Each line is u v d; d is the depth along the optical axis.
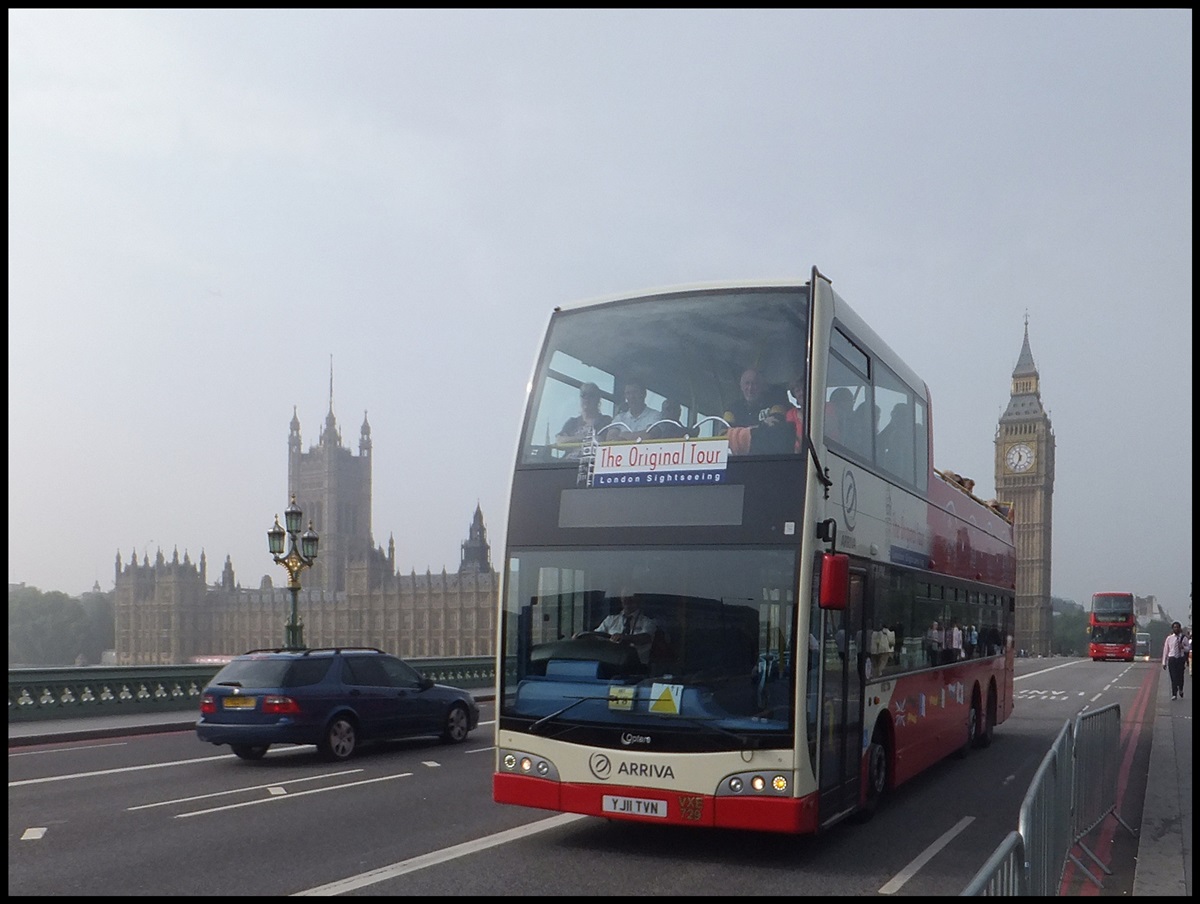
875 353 11.23
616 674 8.93
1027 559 172.25
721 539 8.90
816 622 8.85
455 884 8.15
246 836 9.97
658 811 8.61
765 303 9.52
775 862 9.09
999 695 18.78
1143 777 14.87
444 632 148.75
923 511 13.18
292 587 28.70
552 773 8.98
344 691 16.19
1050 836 7.77
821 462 9.09
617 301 10.08
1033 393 175.62
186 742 18.95
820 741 8.88
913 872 8.79
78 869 8.62
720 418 9.25
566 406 9.83
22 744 18.50
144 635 179.12
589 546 9.27
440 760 15.98
